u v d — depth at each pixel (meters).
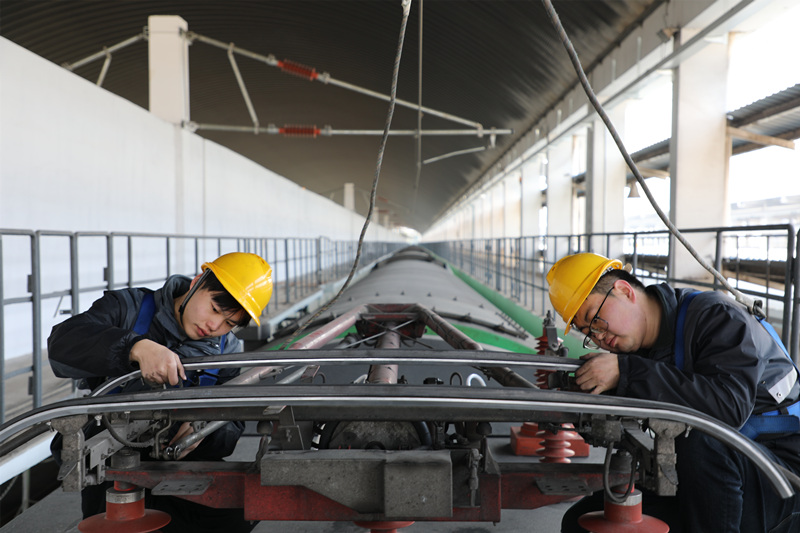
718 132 6.80
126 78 17.88
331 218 25.94
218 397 1.26
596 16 8.33
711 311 1.69
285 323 8.97
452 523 2.42
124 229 8.04
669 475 1.31
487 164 24.36
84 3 12.48
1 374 3.58
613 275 1.80
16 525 2.53
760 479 1.67
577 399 1.27
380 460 1.33
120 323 1.98
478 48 12.38
